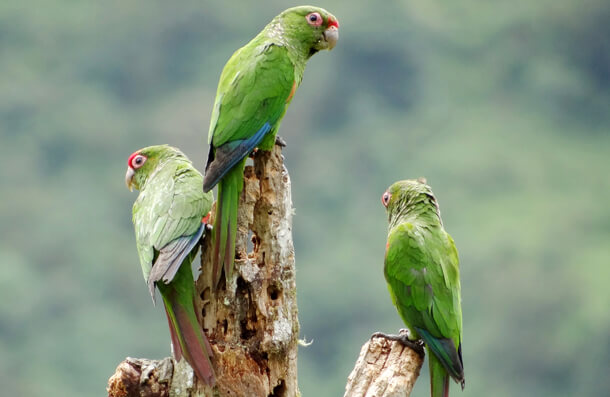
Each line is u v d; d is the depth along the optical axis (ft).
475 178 103.86
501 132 113.70
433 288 22.89
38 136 106.42
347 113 113.29
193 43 121.49
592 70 129.59
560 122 122.83
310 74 114.73
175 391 20.54
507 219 93.04
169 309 20.88
